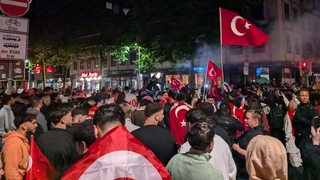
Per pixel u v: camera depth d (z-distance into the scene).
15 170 4.04
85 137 2.93
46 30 25.84
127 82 39.69
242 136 5.56
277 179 2.66
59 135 4.07
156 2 21.42
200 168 2.84
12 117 7.43
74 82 49.69
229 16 9.20
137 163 2.18
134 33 23.03
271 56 29.81
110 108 2.76
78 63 48.88
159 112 4.45
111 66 42.12
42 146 3.95
